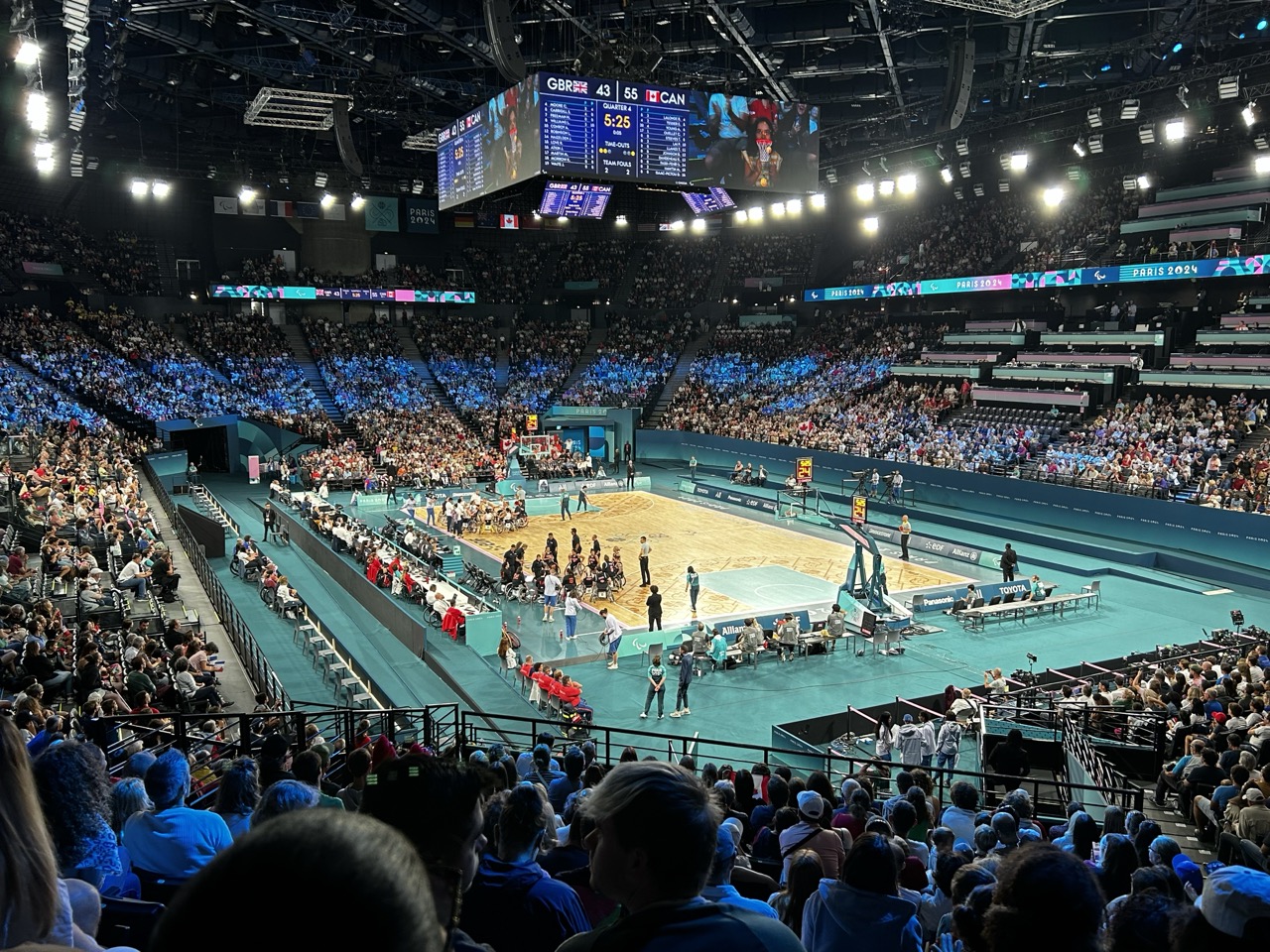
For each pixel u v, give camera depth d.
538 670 23.00
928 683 24.86
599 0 35.56
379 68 41.78
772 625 28.64
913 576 35.47
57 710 13.12
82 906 2.87
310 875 1.12
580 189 32.69
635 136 31.45
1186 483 38.56
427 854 2.57
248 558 31.70
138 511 31.33
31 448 37.31
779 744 20.86
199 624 23.44
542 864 5.71
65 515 27.92
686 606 31.61
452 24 36.19
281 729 13.40
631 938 2.42
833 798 11.66
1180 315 46.34
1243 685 17.03
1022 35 36.75
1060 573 36.25
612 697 24.16
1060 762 16.52
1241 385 40.47
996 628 29.64
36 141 35.22
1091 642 28.03
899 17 36.59
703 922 2.44
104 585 23.72
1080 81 45.00
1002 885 2.79
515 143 31.45
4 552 24.33
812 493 49.75
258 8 33.84
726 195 35.06
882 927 4.36
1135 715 16.30
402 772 2.64
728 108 32.84
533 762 12.15
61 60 39.31
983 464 45.72
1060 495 41.75
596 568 32.72
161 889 5.09
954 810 10.06
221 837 5.35
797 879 5.48
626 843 2.51
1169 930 3.23
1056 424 46.12
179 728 11.68
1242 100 39.84
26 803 2.30
